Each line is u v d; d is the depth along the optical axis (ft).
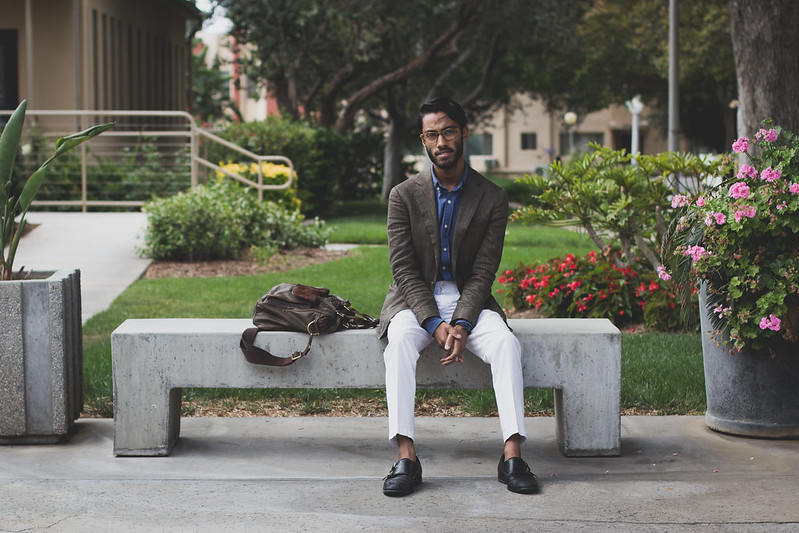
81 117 59.31
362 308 28.89
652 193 25.98
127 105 69.72
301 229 44.27
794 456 16.22
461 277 16.55
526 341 16.19
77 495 14.48
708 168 25.09
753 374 17.11
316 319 16.21
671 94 62.03
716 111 144.66
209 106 127.44
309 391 20.33
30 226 43.96
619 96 128.26
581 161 27.22
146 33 75.31
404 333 15.60
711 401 17.79
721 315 16.81
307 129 64.80
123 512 13.76
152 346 16.38
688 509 13.75
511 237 49.52
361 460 16.35
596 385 16.26
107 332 25.73
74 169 53.42
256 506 14.02
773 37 25.35
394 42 81.30
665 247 18.31
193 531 13.03
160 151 65.87
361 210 73.82
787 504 13.89
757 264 16.49
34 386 16.92
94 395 19.88
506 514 13.64
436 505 14.03
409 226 16.40
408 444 15.01
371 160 85.30
